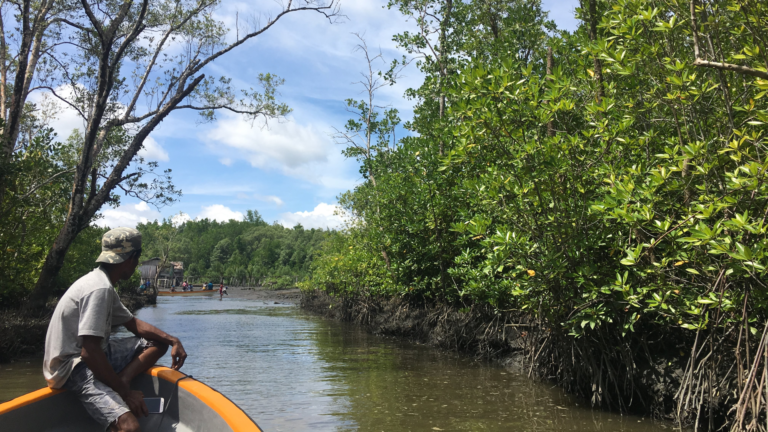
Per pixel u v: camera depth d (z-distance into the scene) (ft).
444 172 34.17
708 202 13.73
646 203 15.64
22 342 34.09
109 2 42.37
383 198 41.65
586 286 17.63
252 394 22.17
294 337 45.85
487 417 18.44
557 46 28.37
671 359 18.69
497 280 27.58
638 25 16.40
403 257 42.04
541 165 17.75
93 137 41.78
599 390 19.56
